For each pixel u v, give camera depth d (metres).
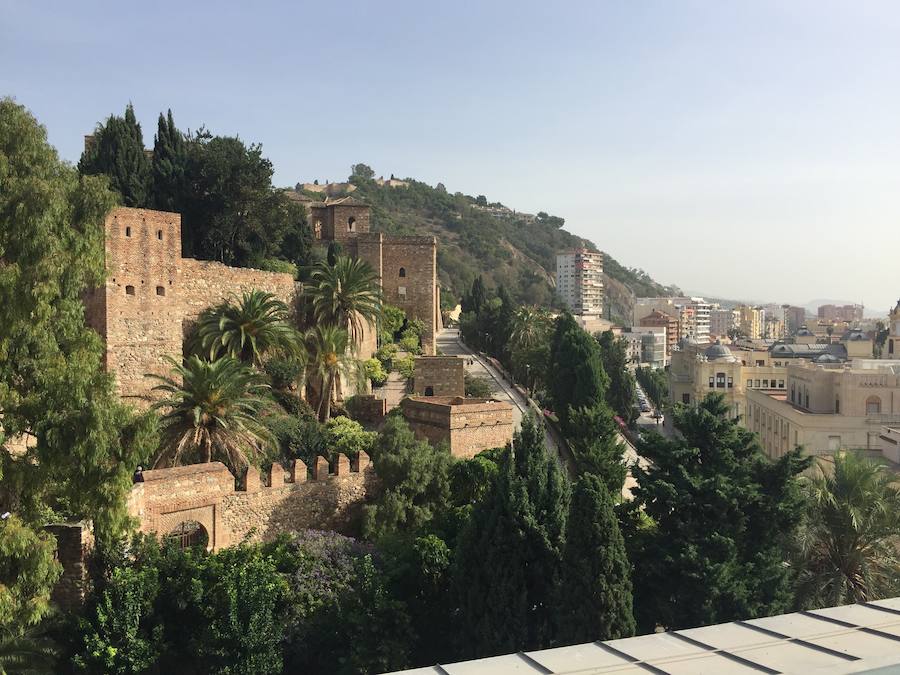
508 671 10.99
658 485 30.80
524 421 31.67
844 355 114.50
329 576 31.61
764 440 79.50
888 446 53.00
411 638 29.30
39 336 22.92
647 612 30.14
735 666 11.04
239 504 36.38
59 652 24.53
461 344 121.00
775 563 29.78
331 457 45.44
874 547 30.89
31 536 21.66
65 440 22.73
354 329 62.06
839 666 10.71
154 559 28.33
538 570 28.91
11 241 22.52
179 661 27.25
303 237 83.19
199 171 68.56
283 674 28.59
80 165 65.44
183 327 51.53
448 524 36.75
